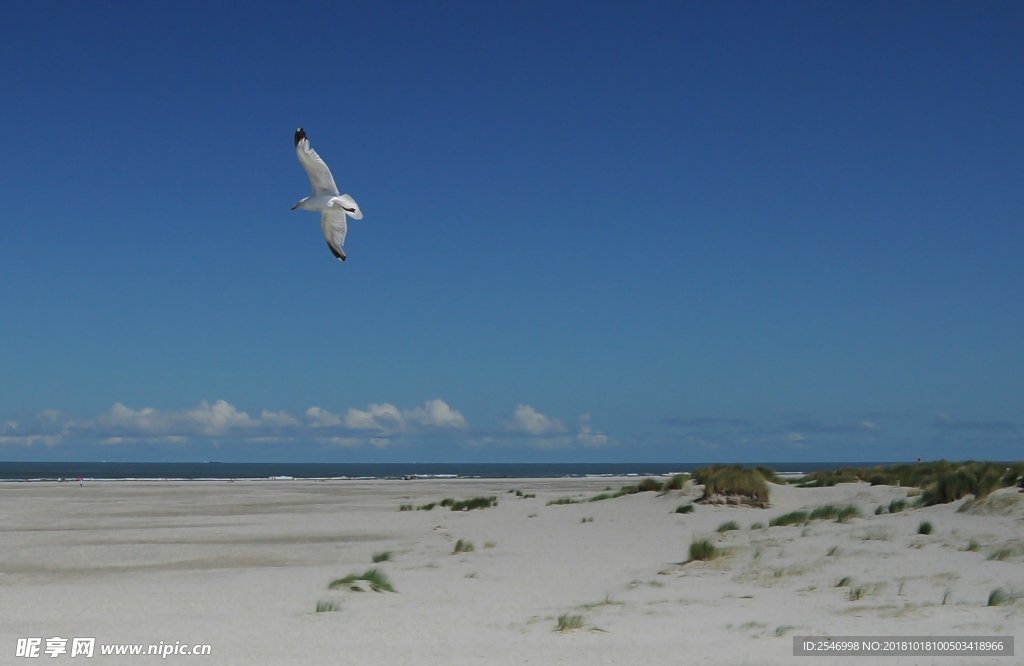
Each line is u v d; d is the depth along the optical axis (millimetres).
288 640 13914
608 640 13461
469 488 80250
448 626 15031
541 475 168500
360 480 112812
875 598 16438
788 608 15906
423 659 12219
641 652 12484
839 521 26891
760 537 25422
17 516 43562
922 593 16688
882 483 38500
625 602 17188
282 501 57000
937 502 27688
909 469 39406
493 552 26734
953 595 16297
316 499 59156
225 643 13703
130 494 65062
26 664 12453
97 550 29094
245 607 17438
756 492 35531
